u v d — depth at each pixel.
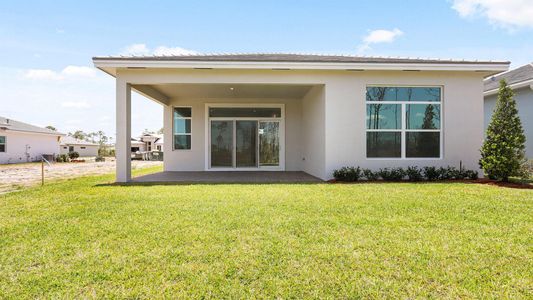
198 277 2.45
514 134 7.30
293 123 12.64
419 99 8.85
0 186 8.46
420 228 3.67
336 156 8.61
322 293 2.21
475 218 4.12
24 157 25.12
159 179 9.23
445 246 3.07
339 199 5.44
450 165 8.73
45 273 2.52
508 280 2.38
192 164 12.59
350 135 8.63
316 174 9.81
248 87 10.18
